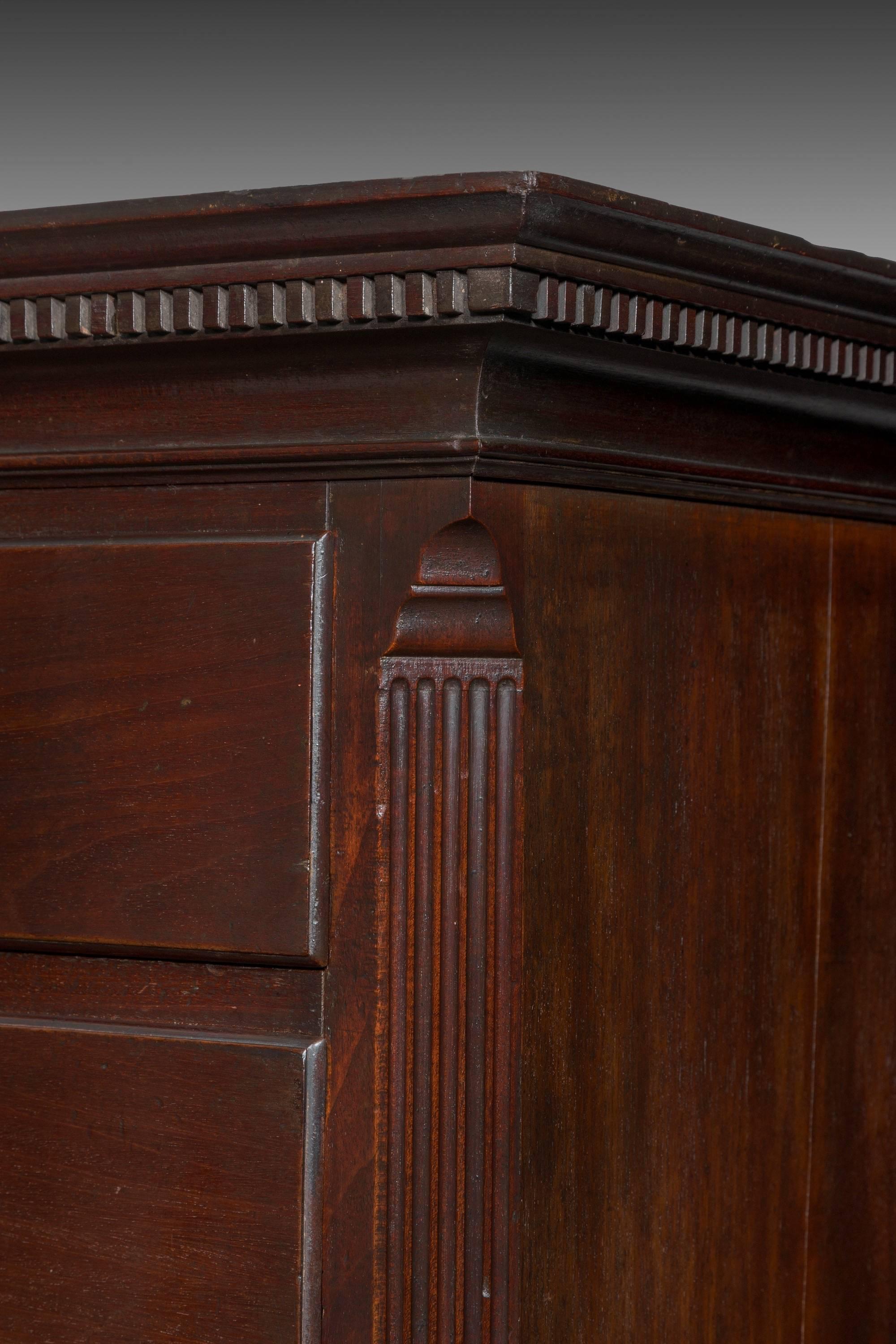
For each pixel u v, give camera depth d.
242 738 1.01
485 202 0.86
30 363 1.05
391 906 0.98
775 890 1.25
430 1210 0.99
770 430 1.17
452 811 0.98
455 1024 0.99
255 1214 1.01
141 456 1.04
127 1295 1.05
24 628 1.07
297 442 0.99
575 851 1.04
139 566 1.04
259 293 0.95
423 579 0.98
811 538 1.28
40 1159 1.07
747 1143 1.23
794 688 1.26
